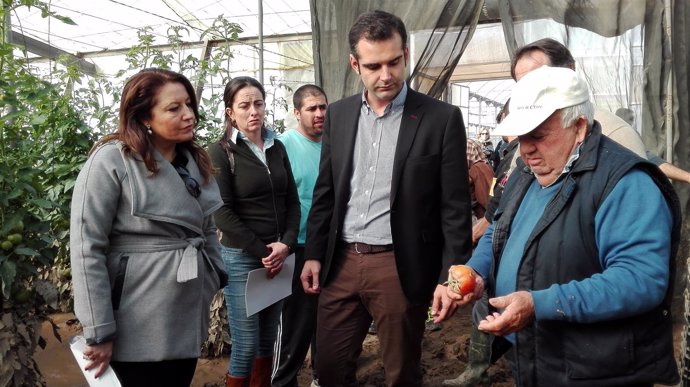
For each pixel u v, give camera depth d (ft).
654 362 5.14
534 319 5.27
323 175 8.87
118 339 6.64
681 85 16.30
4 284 8.29
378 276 8.16
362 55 7.71
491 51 29.68
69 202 10.84
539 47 8.43
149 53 18.66
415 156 7.93
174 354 6.83
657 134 16.43
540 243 5.48
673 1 16.22
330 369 8.80
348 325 8.63
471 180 14.96
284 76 43.98
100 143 6.81
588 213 5.25
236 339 9.80
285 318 10.93
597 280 4.99
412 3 17.47
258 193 9.90
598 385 5.18
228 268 9.88
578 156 5.41
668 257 4.99
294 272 10.94
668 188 5.19
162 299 6.76
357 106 8.50
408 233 7.96
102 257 6.48
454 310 6.20
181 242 7.01
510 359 6.70
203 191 7.49
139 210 6.59
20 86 9.64
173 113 6.86
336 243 8.50
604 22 16.52
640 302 4.88
